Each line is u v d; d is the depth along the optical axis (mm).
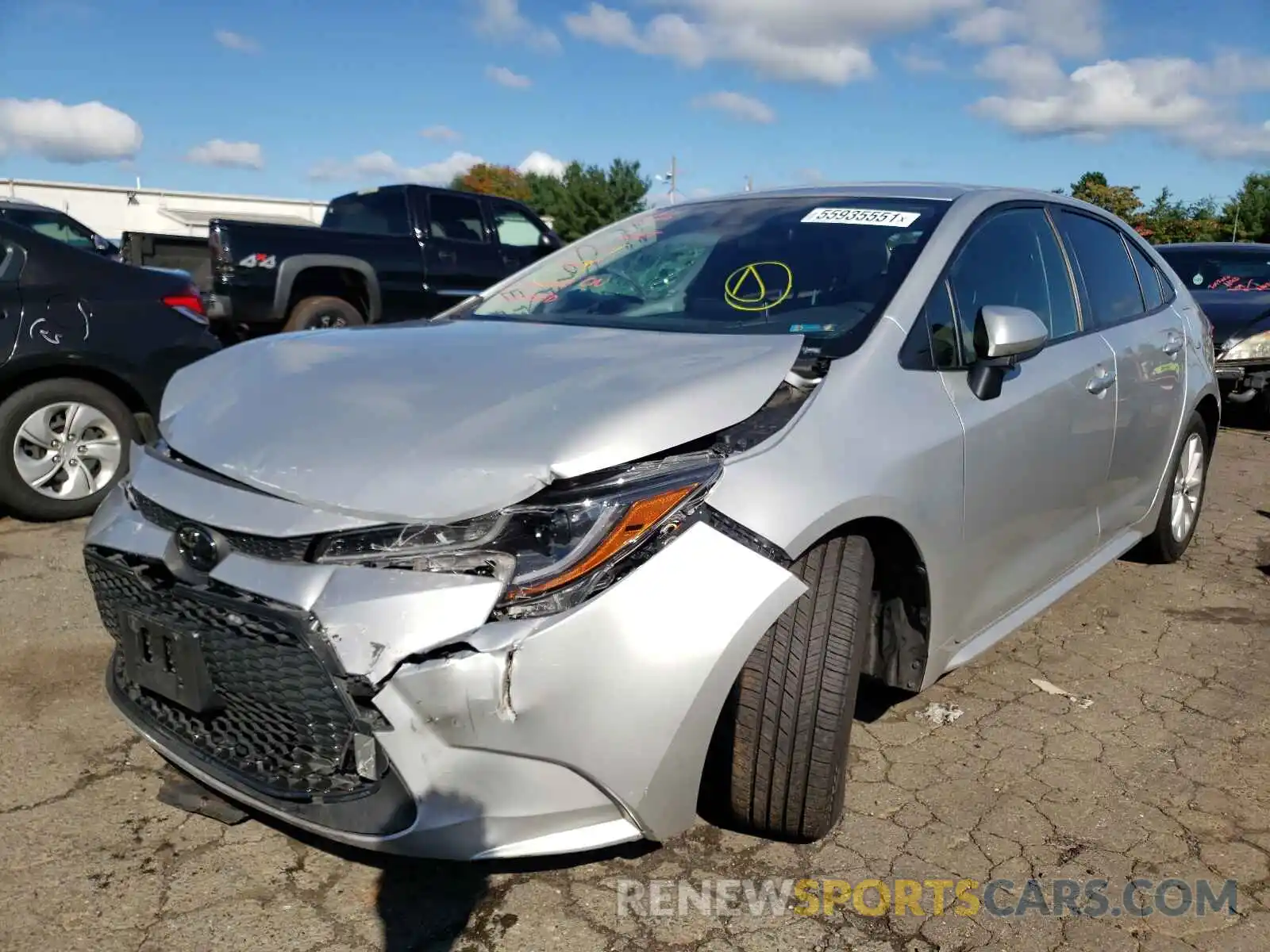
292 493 2137
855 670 2449
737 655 2135
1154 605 4422
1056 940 2305
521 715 1987
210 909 2352
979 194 3516
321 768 2201
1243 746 3215
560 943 2264
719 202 3867
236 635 2199
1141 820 2791
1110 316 3967
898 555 2713
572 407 2223
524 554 2012
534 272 3789
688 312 3127
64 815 2701
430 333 3004
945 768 3037
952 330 2977
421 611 1976
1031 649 3945
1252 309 9180
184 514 2248
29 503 5188
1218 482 6895
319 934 2281
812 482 2316
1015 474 3059
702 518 2148
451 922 2326
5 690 3387
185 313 5676
